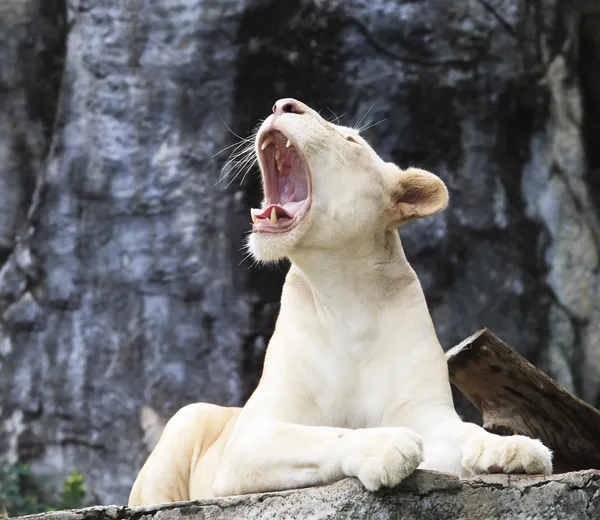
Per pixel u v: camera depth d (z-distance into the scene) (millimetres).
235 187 44750
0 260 45906
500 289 45500
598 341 45375
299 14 46062
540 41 47406
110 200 44906
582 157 47156
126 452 43156
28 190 46625
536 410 21938
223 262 44281
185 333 43844
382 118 46406
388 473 13812
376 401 16922
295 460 14953
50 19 47688
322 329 17312
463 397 43250
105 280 44438
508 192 46562
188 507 14164
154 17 45781
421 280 45156
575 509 14430
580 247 46219
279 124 17375
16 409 43938
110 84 45562
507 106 47062
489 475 14523
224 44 45438
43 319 44500
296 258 17422
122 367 43844
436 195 17734
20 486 42281
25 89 47312
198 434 19266
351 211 17203
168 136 45156
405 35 46625
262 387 17141
